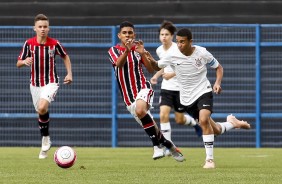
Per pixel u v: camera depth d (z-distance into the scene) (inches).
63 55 1469.0
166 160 1416.1
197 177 1038.4
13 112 2007.9
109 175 1069.8
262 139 1967.3
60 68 1995.6
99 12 1973.4
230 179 1011.3
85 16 1975.9
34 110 2004.2
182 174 1082.7
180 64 1222.9
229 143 1968.5
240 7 1951.3
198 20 1955.0
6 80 2005.4
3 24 1982.0
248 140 1968.5
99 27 1968.5
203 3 1957.4
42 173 1106.7
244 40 1950.1
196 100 1222.9
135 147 1968.5
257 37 1945.1
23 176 1059.3
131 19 1963.6
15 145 2009.1
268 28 1946.4
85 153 1658.5
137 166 1261.1
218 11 1953.7
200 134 1744.6
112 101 1994.3
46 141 1465.3
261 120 1967.3
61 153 1181.7
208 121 1200.8
